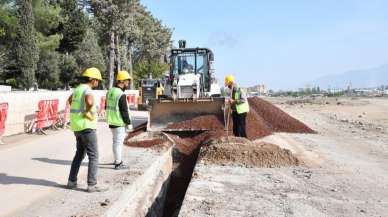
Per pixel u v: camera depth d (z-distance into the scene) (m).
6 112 12.83
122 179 8.25
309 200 7.53
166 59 18.61
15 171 8.84
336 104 48.69
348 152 13.65
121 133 9.20
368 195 8.02
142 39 66.12
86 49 50.44
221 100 14.91
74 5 47.69
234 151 10.72
